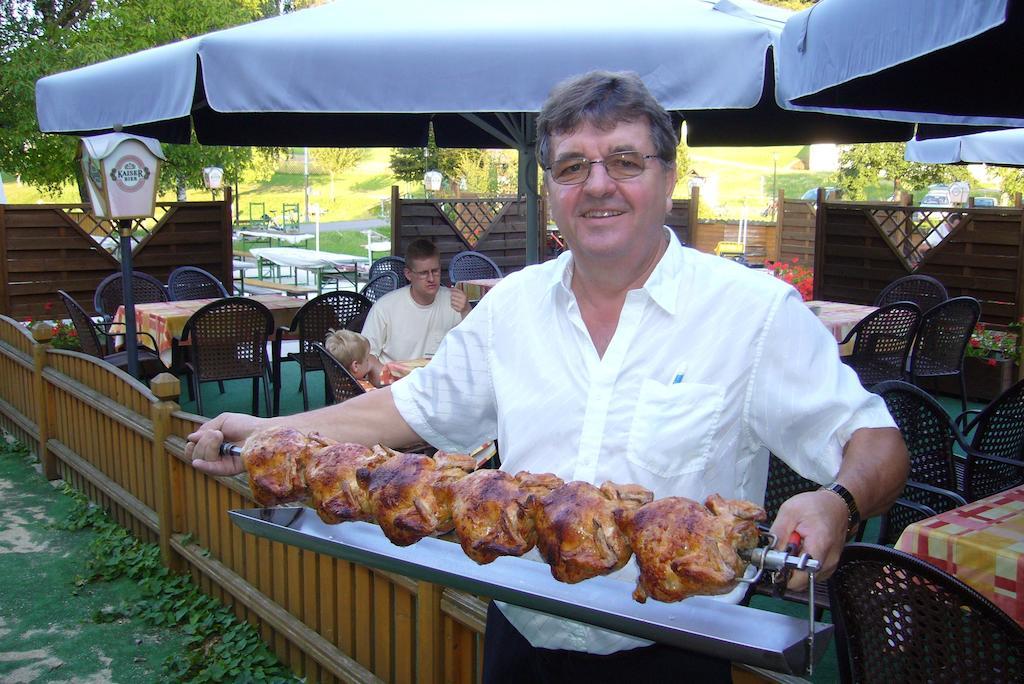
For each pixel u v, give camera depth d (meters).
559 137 1.66
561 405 1.76
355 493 1.63
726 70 3.69
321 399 8.66
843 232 10.41
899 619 2.10
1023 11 2.19
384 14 4.27
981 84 4.27
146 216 6.40
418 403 2.01
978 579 2.55
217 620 4.23
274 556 3.90
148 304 8.19
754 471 1.75
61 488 6.27
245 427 1.91
